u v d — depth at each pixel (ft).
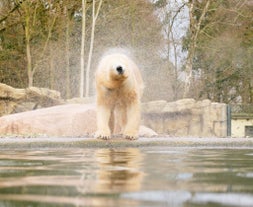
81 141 26.68
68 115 43.75
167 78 108.99
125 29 108.47
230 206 7.36
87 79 87.20
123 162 16.01
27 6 101.19
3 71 106.11
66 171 12.81
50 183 10.14
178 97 111.55
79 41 108.17
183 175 11.74
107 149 24.88
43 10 104.73
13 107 66.54
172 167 14.03
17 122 43.73
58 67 103.65
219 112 81.66
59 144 26.08
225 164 15.17
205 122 80.74
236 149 25.03
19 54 105.81
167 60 110.32
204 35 116.88
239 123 110.42
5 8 104.32
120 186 9.65
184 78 113.91
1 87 65.87
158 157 18.57
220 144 27.96
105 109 29.30
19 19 103.60
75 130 43.42
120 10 107.45
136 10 108.37
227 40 117.08
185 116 80.43
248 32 120.57
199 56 118.11
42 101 67.72
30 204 7.52
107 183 10.12
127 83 28.63
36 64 99.25
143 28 109.29
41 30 104.94
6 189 9.24
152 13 110.93
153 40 109.81
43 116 43.91
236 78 122.42
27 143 25.34
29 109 67.21
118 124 33.04
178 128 80.12
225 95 122.52
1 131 43.73
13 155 19.77
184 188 9.34
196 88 115.34
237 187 9.51
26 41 99.76
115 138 28.81
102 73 28.71
